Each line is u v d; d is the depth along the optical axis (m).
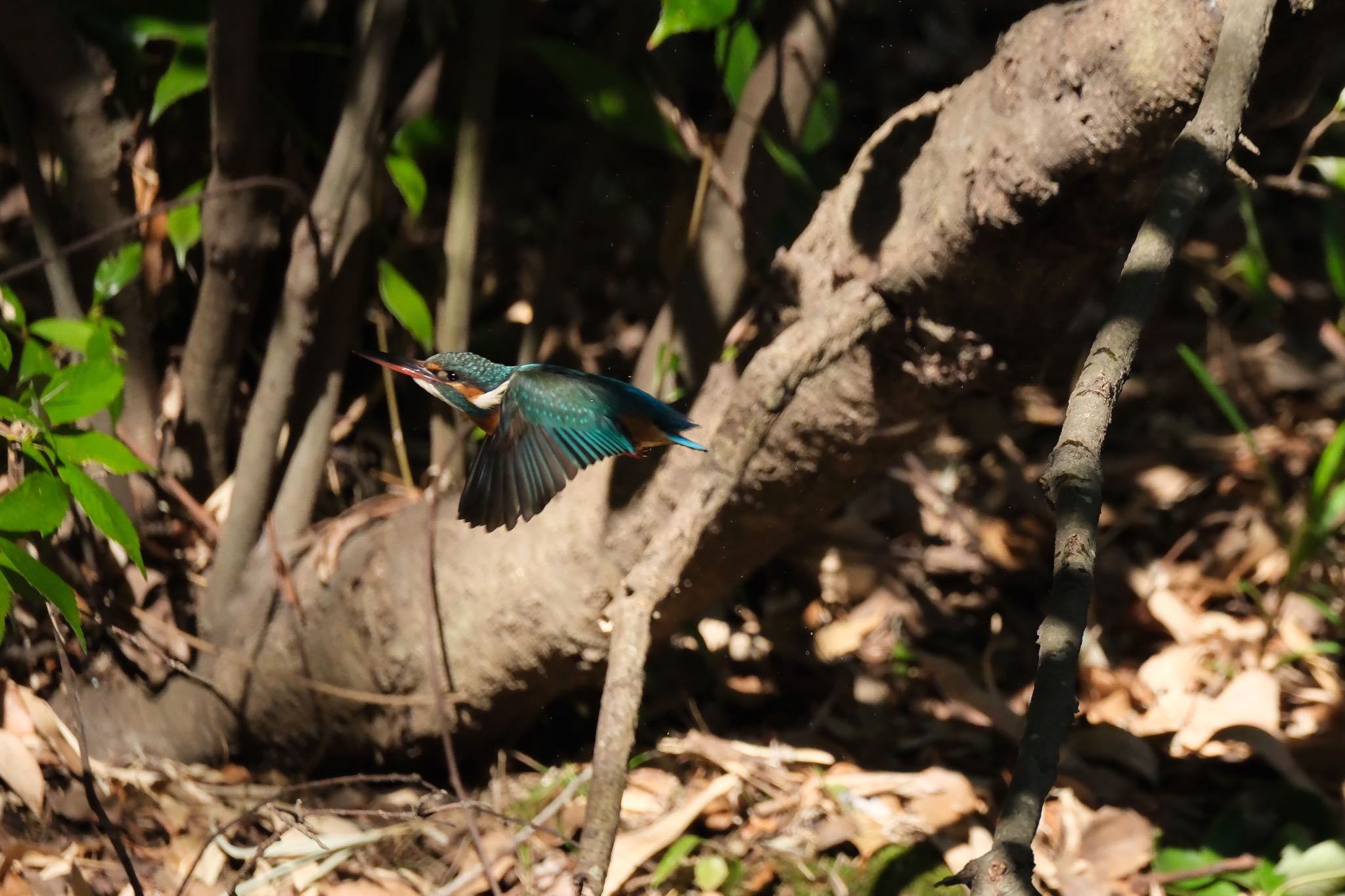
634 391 4.75
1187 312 10.61
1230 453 9.21
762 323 5.66
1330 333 10.27
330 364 6.47
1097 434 3.27
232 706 6.49
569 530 5.91
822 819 6.34
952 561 8.19
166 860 5.94
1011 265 4.98
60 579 4.88
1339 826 6.35
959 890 5.97
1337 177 6.73
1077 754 6.91
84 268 6.34
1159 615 7.93
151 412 6.59
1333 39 4.83
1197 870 6.14
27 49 5.82
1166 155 4.54
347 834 6.19
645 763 6.70
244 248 6.27
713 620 7.39
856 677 7.37
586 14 9.60
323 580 6.36
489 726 6.43
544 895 5.89
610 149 9.74
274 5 6.37
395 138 6.51
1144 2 4.38
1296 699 7.41
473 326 8.75
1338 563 8.20
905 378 5.32
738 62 6.32
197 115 6.68
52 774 6.12
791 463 5.53
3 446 6.13
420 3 7.43
